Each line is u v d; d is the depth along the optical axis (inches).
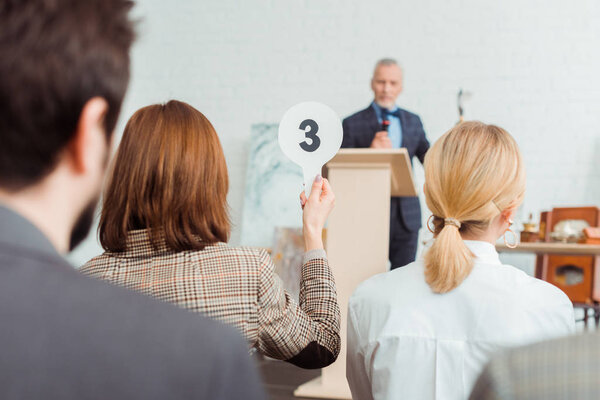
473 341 37.2
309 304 42.2
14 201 13.4
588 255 134.7
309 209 44.8
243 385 13.3
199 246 35.2
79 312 12.4
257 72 179.3
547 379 13.0
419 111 167.6
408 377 38.2
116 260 35.3
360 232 94.3
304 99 175.9
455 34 167.8
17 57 12.9
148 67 184.9
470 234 41.6
